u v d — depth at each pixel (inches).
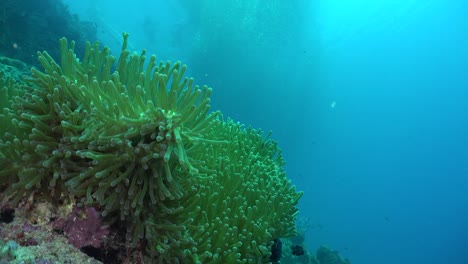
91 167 100.6
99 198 98.1
